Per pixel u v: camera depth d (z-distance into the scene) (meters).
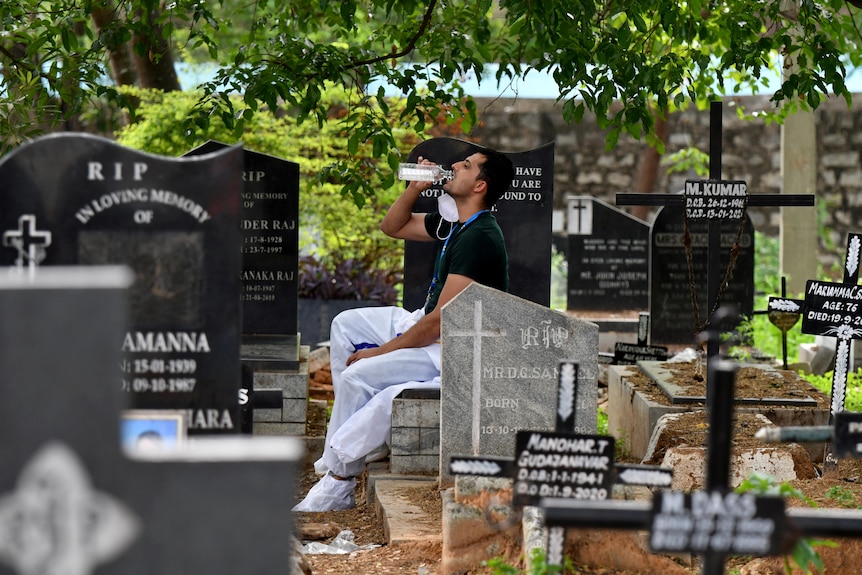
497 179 11.45
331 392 16.72
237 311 6.58
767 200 12.13
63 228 6.48
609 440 6.18
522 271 14.64
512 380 9.79
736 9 14.12
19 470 4.10
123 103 13.95
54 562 4.16
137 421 6.46
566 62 12.64
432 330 11.27
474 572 7.96
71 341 4.09
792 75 13.10
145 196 6.51
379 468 11.48
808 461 9.73
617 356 17.30
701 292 20.73
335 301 21.27
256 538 4.28
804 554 5.61
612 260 23.61
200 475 4.23
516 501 6.26
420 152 14.35
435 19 15.45
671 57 13.65
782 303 10.72
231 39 23.25
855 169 37.19
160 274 6.54
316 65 13.84
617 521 5.08
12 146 13.55
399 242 23.53
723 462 5.20
